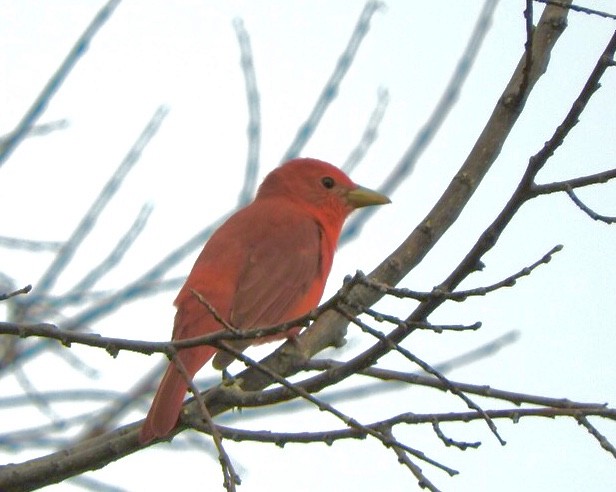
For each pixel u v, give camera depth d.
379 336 7.48
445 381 7.73
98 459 9.27
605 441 8.29
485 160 10.85
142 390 10.68
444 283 8.47
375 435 7.56
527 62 8.77
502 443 7.74
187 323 11.20
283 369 10.80
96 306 10.52
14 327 7.28
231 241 12.80
